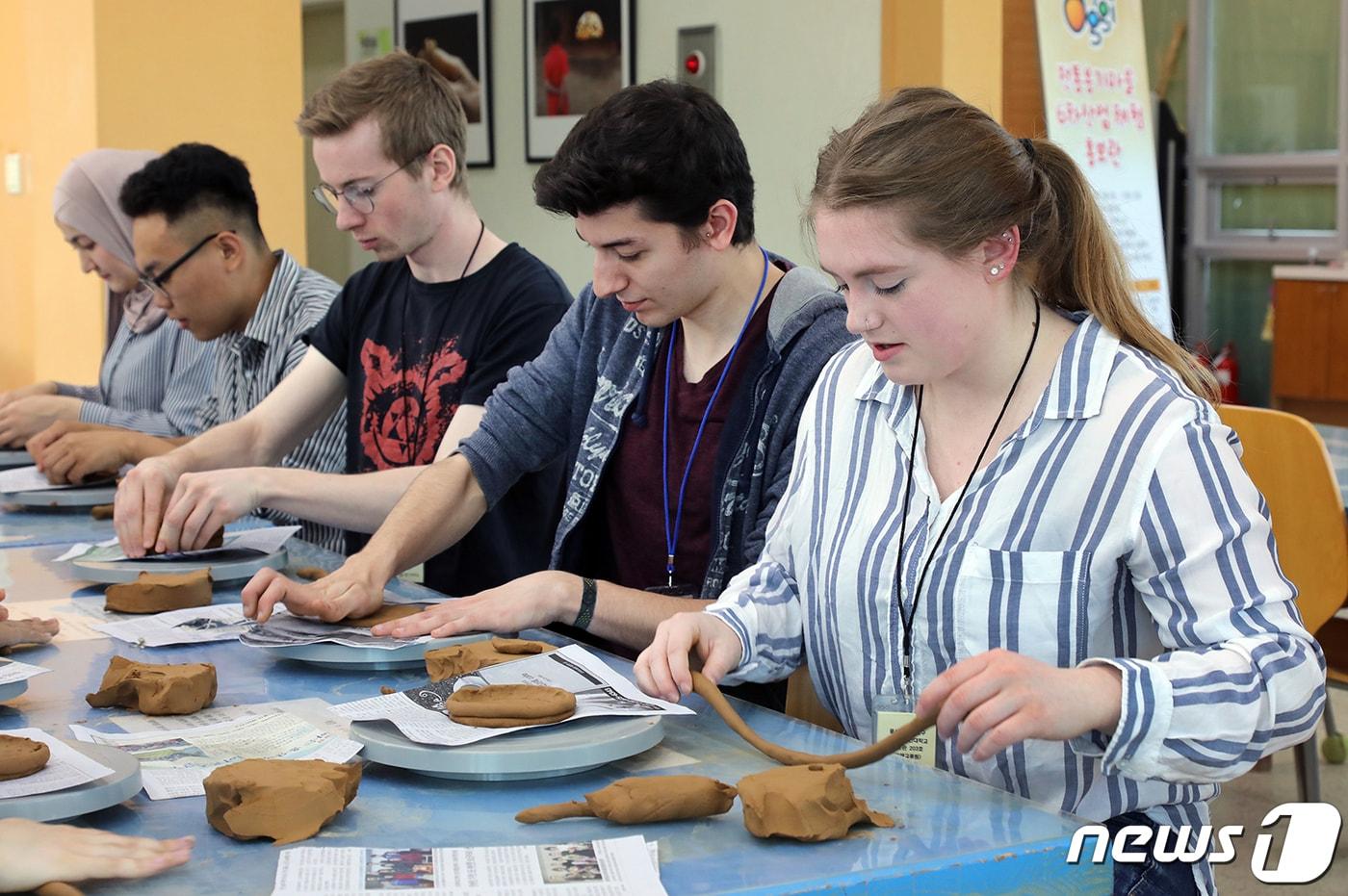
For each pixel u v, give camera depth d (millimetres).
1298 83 6914
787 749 1323
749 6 5355
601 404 2041
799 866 1044
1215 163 7168
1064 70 5332
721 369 1924
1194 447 1298
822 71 5176
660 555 2008
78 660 1651
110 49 4277
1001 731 1123
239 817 1096
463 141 2516
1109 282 1414
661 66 5645
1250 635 1238
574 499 2061
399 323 2611
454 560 2430
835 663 1524
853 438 1534
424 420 2537
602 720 1324
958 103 1335
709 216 1804
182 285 2969
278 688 1541
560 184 1771
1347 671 3061
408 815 1159
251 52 4512
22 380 5676
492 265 2508
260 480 2168
